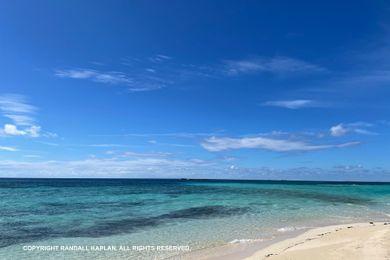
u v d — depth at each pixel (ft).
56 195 171.01
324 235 64.69
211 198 162.09
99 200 144.97
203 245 60.39
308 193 214.48
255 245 59.82
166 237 67.41
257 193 207.41
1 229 74.43
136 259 51.29
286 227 79.25
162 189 253.44
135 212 104.83
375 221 90.79
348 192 239.30
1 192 191.72
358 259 44.47
